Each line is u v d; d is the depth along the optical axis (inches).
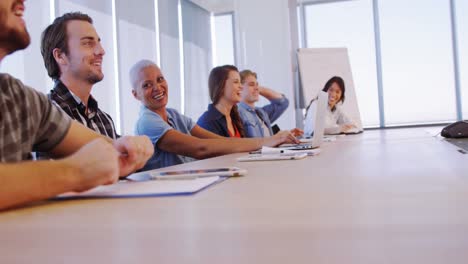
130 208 23.6
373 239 14.0
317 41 253.1
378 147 65.9
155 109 96.0
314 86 171.8
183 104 212.8
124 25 163.9
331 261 11.8
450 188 24.7
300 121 183.3
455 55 237.0
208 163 54.5
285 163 47.8
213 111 123.3
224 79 122.6
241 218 19.1
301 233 15.5
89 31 79.1
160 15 192.9
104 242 15.9
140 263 12.8
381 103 247.9
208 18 245.0
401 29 243.3
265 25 183.2
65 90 76.6
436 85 240.2
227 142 83.0
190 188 29.1
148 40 181.5
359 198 22.8
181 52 213.5
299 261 11.9
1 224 20.6
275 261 12.1
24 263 13.6
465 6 234.5
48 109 45.3
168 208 23.0
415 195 22.9
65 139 45.8
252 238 15.1
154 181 34.8
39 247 15.6
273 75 182.4
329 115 164.4
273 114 164.9
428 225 15.7
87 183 27.2
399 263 11.2
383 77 247.3
